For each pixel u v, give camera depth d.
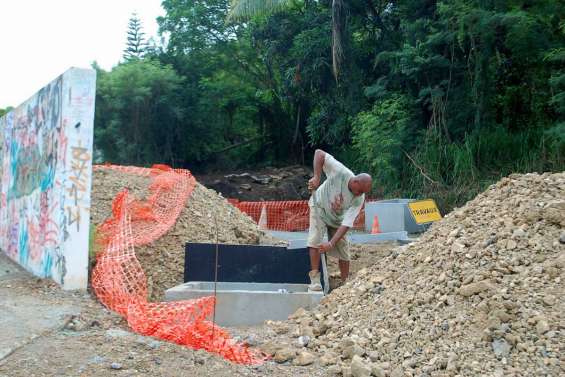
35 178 6.26
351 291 4.90
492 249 4.33
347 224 5.63
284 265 5.85
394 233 9.23
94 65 24.28
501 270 4.05
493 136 13.77
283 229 16.19
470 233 4.75
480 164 13.66
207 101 26.61
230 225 8.19
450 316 3.79
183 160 27.55
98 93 23.52
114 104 23.50
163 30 27.88
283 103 27.83
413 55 14.92
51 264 5.53
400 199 13.57
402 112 15.62
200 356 3.56
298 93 21.45
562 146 12.09
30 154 6.56
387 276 4.84
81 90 5.21
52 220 5.52
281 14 20.12
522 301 3.64
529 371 3.13
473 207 5.24
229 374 3.37
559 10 12.80
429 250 4.84
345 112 19.09
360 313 4.41
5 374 3.15
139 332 3.98
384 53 16.05
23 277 5.93
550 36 13.23
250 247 5.82
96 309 4.62
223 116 28.66
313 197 5.84
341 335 4.18
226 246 5.80
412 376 3.37
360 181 5.58
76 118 5.20
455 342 3.54
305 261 5.86
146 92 23.48
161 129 25.69
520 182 5.20
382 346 3.79
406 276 4.63
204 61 28.12
